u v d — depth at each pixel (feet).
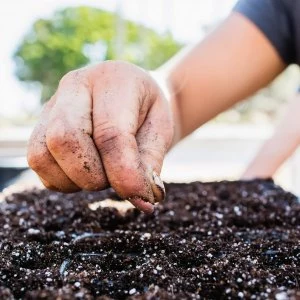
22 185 1.76
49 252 0.97
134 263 0.94
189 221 1.28
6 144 3.99
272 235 1.14
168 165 4.95
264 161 2.05
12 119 11.76
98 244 1.02
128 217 1.30
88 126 0.98
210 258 0.94
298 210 1.37
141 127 1.08
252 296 0.77
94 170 0.97
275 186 1.70
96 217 1.28
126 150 0.95
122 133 0.96
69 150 0.95
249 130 9.45
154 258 0.93
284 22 1.75
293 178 3.38
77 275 0.83
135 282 0.82
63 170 0.98
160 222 1.28
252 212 1.38
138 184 0.95
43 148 0.99
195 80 1.67
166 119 1.12
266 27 1.75
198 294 0.79
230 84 1.73
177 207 1.44
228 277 0.82
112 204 1.43
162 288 0.79
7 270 0.85
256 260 0.92
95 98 1.01
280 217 1.31
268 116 13.08
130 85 1.04
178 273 0.85
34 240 1.10
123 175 0.95
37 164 1.00
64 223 1.28
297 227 1.26
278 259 0.95
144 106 1.08
